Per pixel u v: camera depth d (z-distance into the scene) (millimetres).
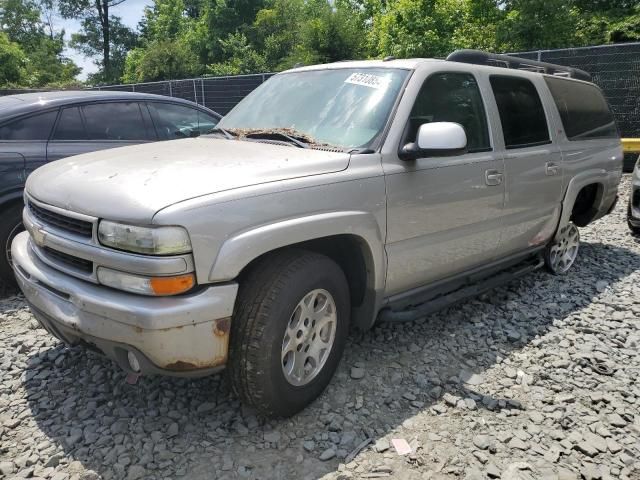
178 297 2428
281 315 2686
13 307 4465
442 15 19047
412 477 2557
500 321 4246
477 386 3328
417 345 3824
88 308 2527
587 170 5141
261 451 2717
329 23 24359
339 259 3340
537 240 4762
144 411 3027
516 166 4180
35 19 54594
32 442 2764
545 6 16688
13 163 4871
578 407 3150
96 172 2857
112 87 20719
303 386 2926
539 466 2648
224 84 17109
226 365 2723
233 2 39969
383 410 3064
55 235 2762
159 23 46281
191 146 3363
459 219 3721
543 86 4762
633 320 4316
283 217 2699
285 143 3328
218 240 2480
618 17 18234
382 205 3164
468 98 3924
